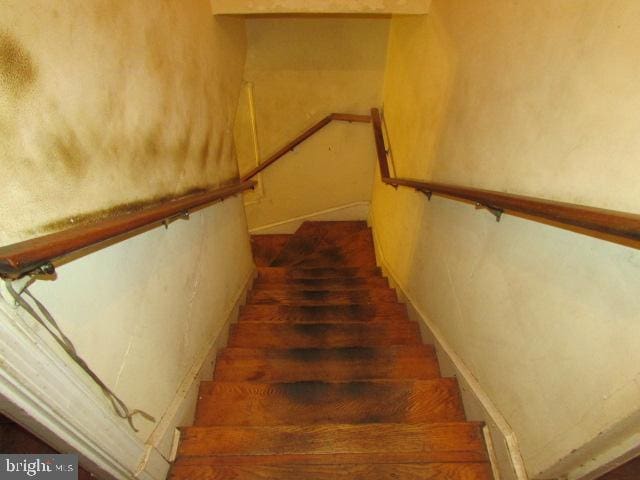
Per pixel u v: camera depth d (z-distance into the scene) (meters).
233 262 2.30
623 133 0.69
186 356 1.45
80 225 0.79
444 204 1.72
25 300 0.66
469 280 1.43
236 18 2.61
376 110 3.32
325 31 3.01
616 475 1.06
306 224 4.19
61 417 0.77
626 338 0.71
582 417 0.83
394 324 2.04
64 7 0.79
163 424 1.19
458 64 1.57
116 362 0.96
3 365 0.64
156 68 1.27
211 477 1.16
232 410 1.43
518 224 1.08
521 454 1.07
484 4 1.35
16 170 0.65
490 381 1.27
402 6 2.03
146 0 1.22
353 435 1.26
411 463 1.18
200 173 1.72
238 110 3.38
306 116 3.47
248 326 2.05
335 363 1.72
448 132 1.66
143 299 1.11
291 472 1.17
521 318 1.07
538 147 0.98
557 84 0.90
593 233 0.74
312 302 2.55
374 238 3.73
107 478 0.96
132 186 1.08
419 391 1.47
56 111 0.75
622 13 0.70
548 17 0.95
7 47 0.63
